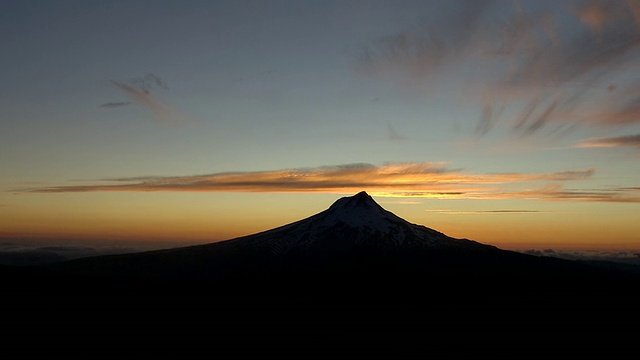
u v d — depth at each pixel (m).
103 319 87.44
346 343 78.50
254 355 70.12
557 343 81.00
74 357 64.38
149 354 67.88
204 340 77.12
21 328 76.88
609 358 73.00
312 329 88.12
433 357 71.62
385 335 84.50
